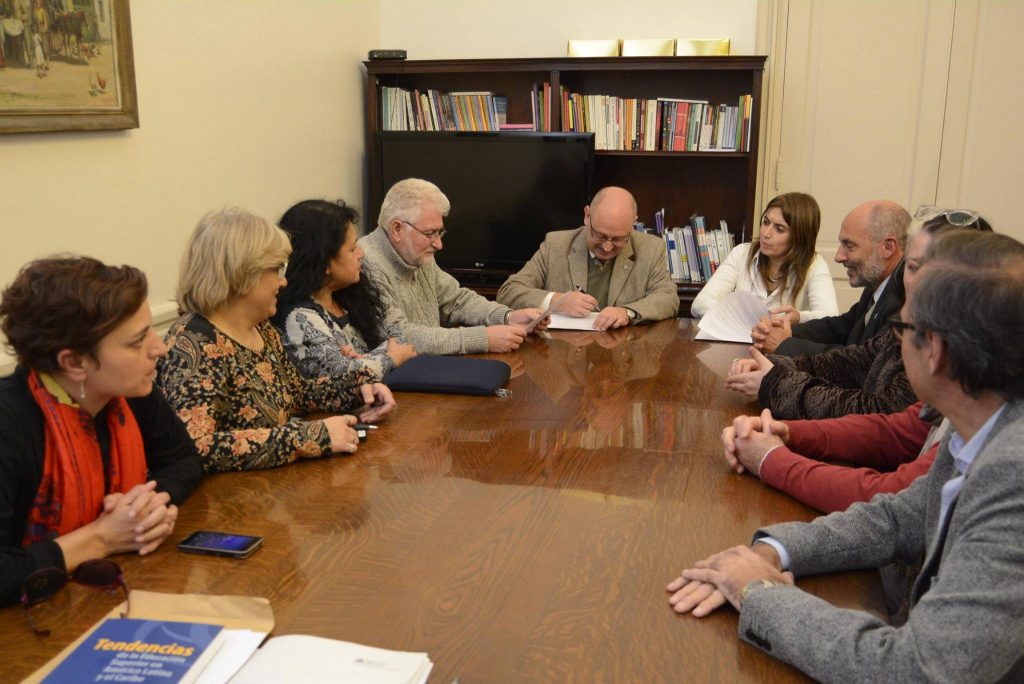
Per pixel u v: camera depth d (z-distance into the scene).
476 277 5.20
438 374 2.55
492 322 3.48
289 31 4.44
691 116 4.91
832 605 1.27
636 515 1.66
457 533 1.58
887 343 2.29
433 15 5.31
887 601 1.49
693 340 3.27
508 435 2.12
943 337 1.16
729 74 5.02
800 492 1.72
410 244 3.18
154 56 3.46
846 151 5.07
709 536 1.57
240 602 1.31
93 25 3.07
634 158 5.22
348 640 1.24
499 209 5.06
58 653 1.21
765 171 5.14
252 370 2.06
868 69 4.97
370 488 1.79
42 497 1.51
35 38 2.83
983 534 1.08
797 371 2.33
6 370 2.76
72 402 1.52
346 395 2.31
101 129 3.13
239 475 1.86
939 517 1.30
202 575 1.43
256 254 2.01
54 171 2.99
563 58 4.82
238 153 4.07
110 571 1.35
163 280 3.61
